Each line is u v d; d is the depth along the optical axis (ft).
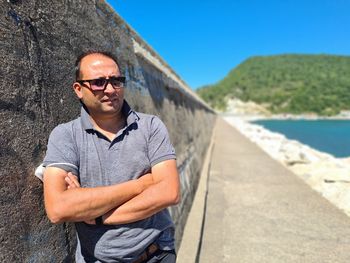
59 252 8.19
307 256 17.20
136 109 14.99
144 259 7.66
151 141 7.83
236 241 19.19
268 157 50.47
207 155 49.29
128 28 16.80
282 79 611.06
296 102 523.70
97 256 7.31
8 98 7.10
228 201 27.12
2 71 7.03
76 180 7.07
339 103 510.99
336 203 26.08
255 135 90.12
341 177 30.12
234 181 34.30
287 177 35.47
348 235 19.77
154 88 20.21
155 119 8.13
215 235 20.11
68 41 10.00
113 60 7.70
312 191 29.45
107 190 6.92
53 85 8.93
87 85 7.35
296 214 23.52
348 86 536.42
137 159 7.54
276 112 527.81
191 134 34.50
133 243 7.34
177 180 7.81
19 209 6.95
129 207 7.11
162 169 7.70
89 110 7.64
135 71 16.48
